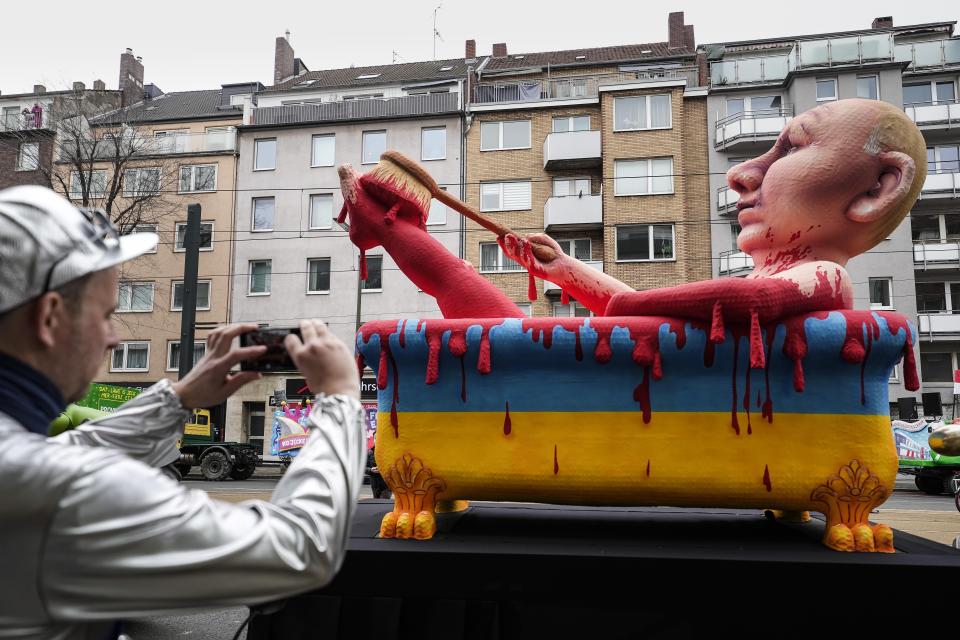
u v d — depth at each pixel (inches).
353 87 986.1
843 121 84.5
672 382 78.6
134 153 834.8
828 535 74.5
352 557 69.9
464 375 82.4
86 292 35.1
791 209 85.9
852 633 63.2
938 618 62.6
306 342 39.1
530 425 80.7
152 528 28.7
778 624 64.1
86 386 36.2
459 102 883.4
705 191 834.8
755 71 863.7
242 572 29.5
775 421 76.6
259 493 455.8
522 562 67.6
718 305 74.5
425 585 68.7
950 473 514.9
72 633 31.2
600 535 81.0
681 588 65.4
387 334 83.6
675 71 905.5
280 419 649.0
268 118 918.4
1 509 28.3
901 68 834.2
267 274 881.5
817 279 76.6
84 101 860.6
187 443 634.8
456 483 81.6
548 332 79.6
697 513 102.8
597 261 836.0
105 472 29.3
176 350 887.1
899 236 802.8
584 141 830.5
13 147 933.2
